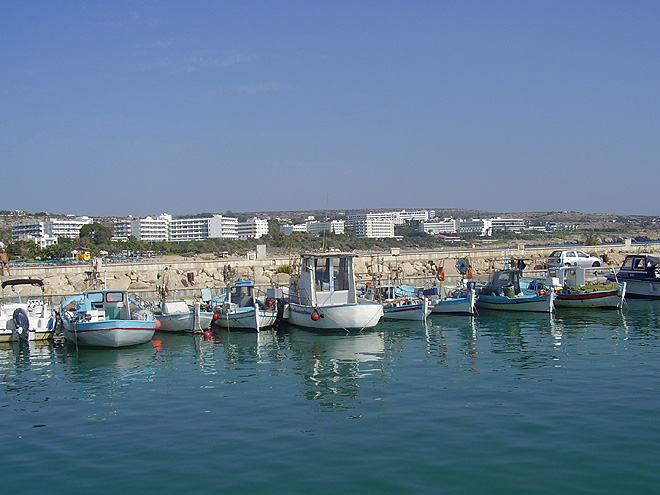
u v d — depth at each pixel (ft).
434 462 44.32
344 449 47.26
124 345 93.15
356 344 92.63
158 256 374.02
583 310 123.75
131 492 40.91
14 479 43.45
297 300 114.11
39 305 108.68
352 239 599.16
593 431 49.57
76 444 50.16
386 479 41.73
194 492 40.60
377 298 120.88
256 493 40.19
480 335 97.40
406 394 62.34
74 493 41.01
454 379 67.97
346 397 61.87
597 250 220.84
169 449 48.39
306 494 39.81
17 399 64.80
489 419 53.26
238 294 116.16
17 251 402.52
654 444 46.60
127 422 55.62
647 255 145.28
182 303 112.78
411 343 92.12
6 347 97.35
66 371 78.13
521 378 67.36
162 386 68.95
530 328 102.94
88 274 169.58
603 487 39.93
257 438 50.29
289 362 80.53
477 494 39.29
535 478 41.34
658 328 99.19
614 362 74.13
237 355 86.38
